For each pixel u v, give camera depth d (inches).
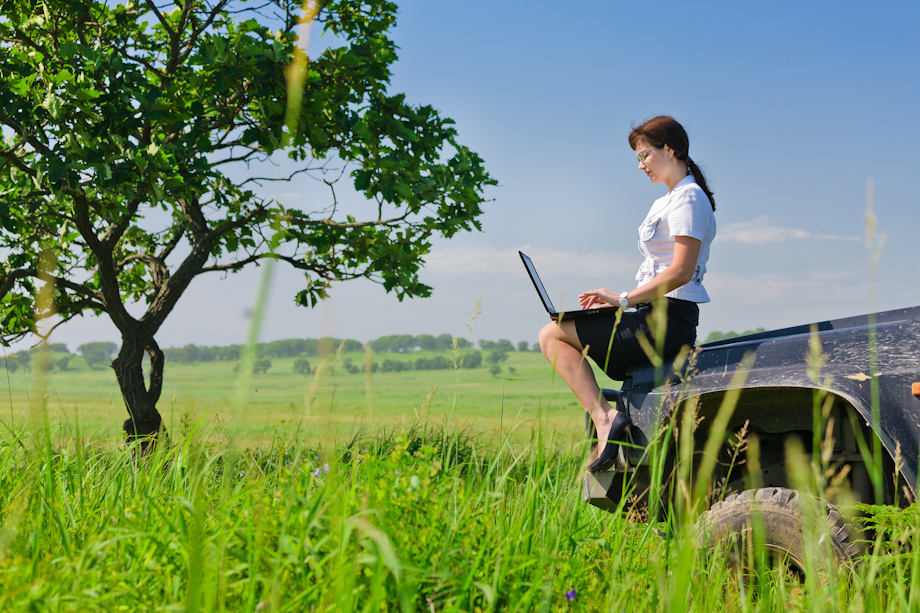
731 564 78.1
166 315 243.6
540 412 72.0
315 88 199.3
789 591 71.9
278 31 227.5
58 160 172.1
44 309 51.2
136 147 174.1
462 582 53.6
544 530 67.4
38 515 66.0
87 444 99.3
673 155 110.7
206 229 249.8
